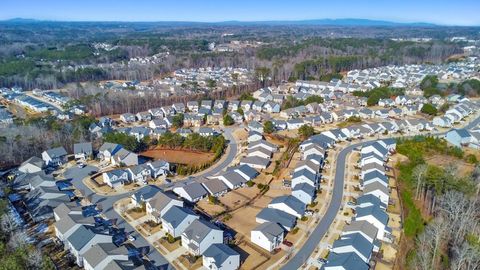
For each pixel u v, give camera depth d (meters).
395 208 65.50
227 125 119.31
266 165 83.56
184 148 98.38
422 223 59.69
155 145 100.69
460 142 96.88
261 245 53.97
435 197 64.00
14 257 42.41
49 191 67.56
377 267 49.62
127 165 85.75
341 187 73.56
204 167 84.25
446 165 78.19
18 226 56.81
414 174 70.62
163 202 62.06
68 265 50.44
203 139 97.06
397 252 52.81
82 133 101.12
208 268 48.91
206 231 52.34
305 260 50.84
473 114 128.50
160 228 58.94
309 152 87.56
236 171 76.94
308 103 137.38
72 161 88.62
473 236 53.00
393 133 108.88
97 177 79.69
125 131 106.50
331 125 117.44
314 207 65.50
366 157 82.19
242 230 58.44
